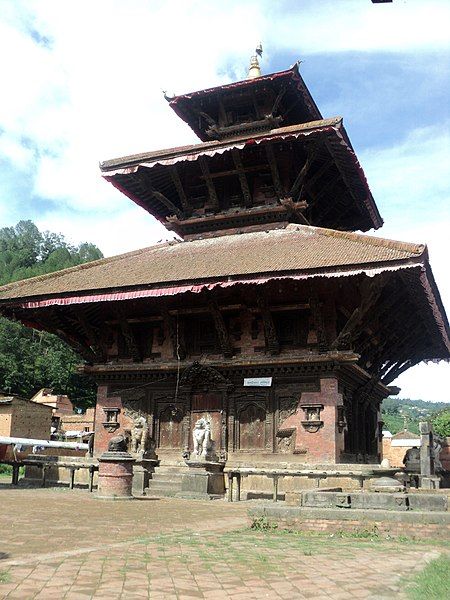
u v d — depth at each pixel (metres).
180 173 32.31
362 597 6.84
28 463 26.20
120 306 27.61
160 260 28.92
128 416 28.45
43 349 110.88
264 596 6.86
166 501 19.81
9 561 8.42
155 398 28.19
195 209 32.00
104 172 30.72
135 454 25.80
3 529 11.80
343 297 25.42
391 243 23.02
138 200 33.97
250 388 26.23
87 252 160.50
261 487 23.16
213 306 26.00
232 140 28.53
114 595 6.71
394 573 8.12
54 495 20.77
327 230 26.92
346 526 11.78
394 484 15.12
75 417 70.19
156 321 28.98
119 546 10.05
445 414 75.19
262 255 25.50
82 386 105.31
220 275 23.20
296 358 25.11
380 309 25.73
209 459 23.81
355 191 32.12
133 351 28.48
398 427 124.75
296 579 7.73
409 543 10.77
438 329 31.36
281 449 25.19
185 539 10.94
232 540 10.90
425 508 12.71
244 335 27.19
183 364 27.28
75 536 11.14
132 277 26.39
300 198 30.88
